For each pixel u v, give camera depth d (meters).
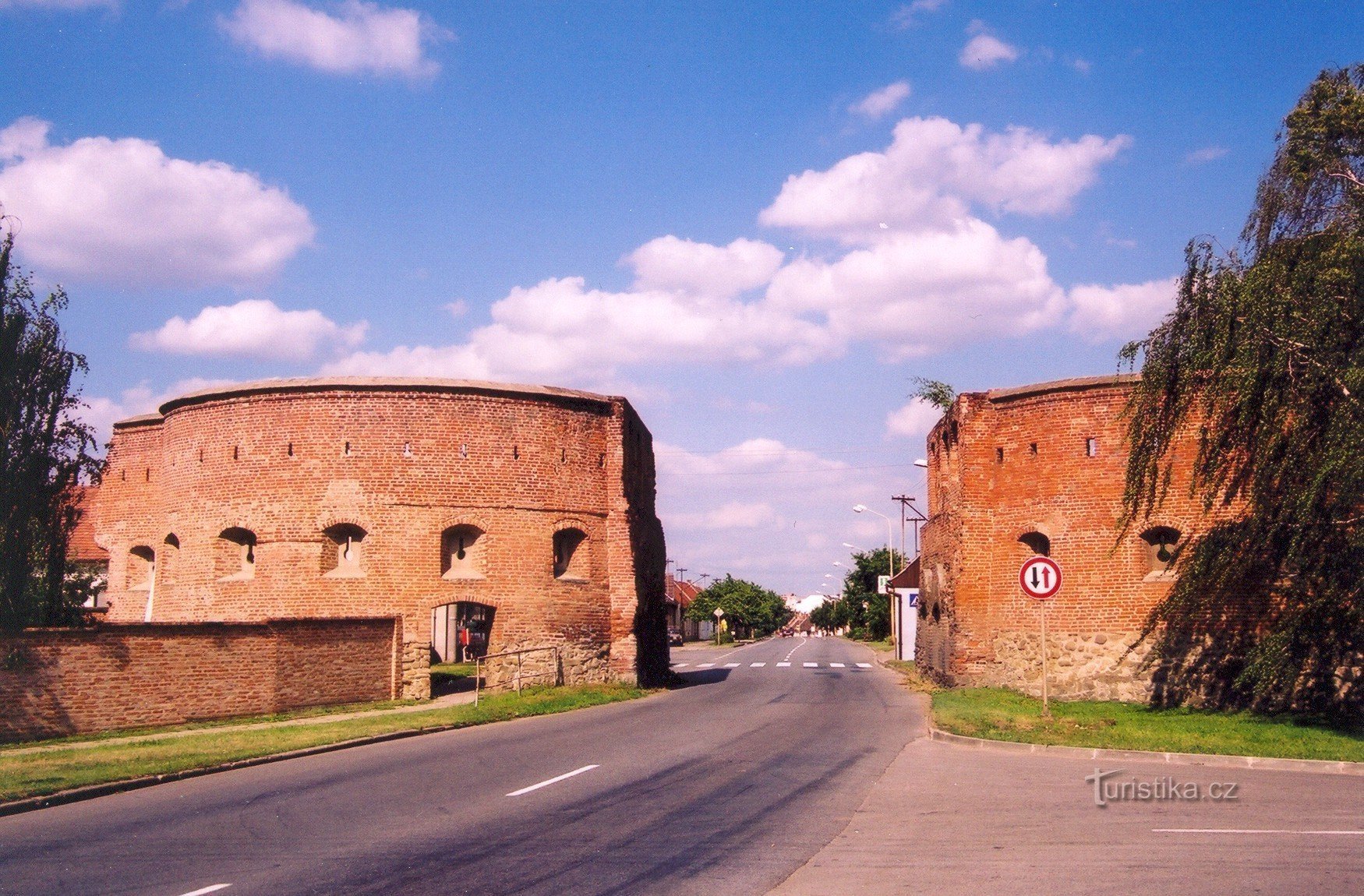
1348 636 21.98
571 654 33.06
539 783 14.93
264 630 25.59
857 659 61.47
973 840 10.89
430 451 32.34
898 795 13.75
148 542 37.06
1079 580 28.86
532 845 10.76
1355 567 20.81
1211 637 26.89
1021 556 30.22
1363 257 19.95
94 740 20.97
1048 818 12.06
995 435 31.03
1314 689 24.84
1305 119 21.81
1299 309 20.91
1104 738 18.95
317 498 32.06
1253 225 22.42
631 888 9.08
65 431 23.81
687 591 150.75
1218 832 11.11
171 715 23.47
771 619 155.88
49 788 14.48
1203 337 22.53
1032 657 29.45
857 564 109.31
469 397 32.81
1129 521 24.67
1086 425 29.28
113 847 11.08
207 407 33.75
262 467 32.59
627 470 35.59
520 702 27.42
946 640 32.78
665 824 11.88
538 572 32.78
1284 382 21.30
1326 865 9.48
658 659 39.22
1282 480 21.47
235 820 12.51
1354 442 19.33
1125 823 11.72
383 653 28.59
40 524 23.23
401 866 9.92
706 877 9.43
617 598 34.25
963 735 19.31
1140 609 28.03
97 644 22.36
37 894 9.07
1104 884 8.92
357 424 32.31
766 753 18.02
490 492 32.56
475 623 44.53
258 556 32.31
